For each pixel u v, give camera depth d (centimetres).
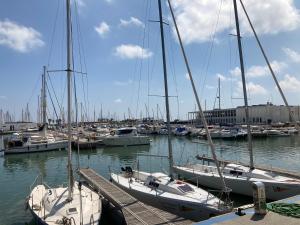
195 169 2358
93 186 1862
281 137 6594
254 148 4894
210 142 1602
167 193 1639
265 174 1972
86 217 1280
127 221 1259
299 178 1991
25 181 2691
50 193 1532
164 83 1950
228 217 1093
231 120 12106
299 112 10731
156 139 6938
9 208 1864
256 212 1112
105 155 4366
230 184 1989
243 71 2212
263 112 11062
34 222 1551
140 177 2038
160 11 1975
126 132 5475
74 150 4822
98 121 11644
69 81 1458
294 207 1154
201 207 1447
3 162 3884
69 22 1455
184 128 7638
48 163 3744
